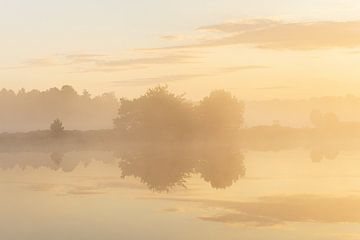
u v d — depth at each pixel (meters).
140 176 40.28
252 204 24.55
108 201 26.69
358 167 43.34
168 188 32.03
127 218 21.61
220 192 29.47
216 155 65.56
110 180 37.47
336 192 27.94
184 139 95.75
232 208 23.59
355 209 22.56
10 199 27.78
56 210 24.02
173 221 20.72
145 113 96.12
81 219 21.62
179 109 95.12
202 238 17.67
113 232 18.92
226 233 18.30
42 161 61.25
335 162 49.44
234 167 46.66
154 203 25.75
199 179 37.12
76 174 42.69
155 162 55.03
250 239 17.34
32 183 36.03
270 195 27.44
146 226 19.84
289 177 36.50
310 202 24.62
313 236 17.59
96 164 54.44
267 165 47.75
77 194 29.67
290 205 23.94
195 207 24.20
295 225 19.39
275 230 18.61
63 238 18.17
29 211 23.81
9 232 19.22
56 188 32.88
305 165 46.38
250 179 36.06
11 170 47.94
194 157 61.88
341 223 19.61
